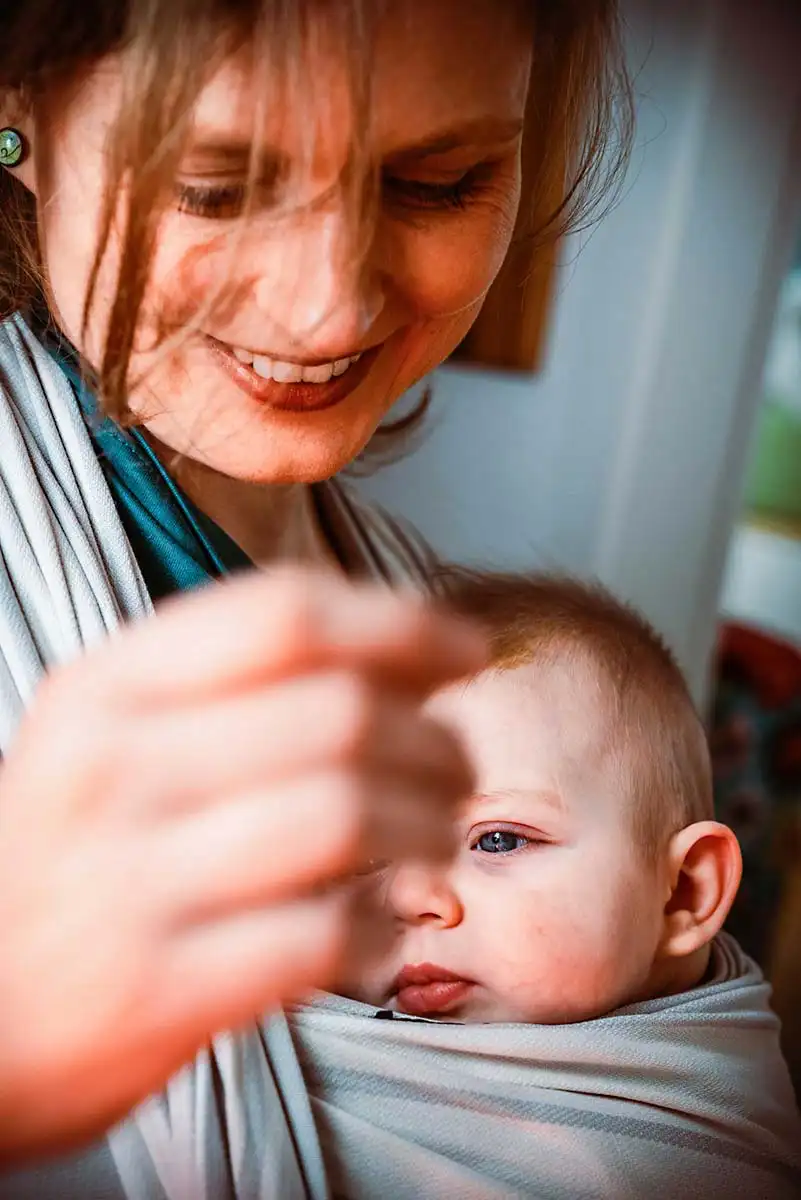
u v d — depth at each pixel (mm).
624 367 1882
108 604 613
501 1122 624
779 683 1938
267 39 474
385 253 581
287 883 304
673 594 2014
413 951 754
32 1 503
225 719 314
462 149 552
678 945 798
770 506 2520
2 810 318
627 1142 637
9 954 306
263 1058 562
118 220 524
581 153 779
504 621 877
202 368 587
